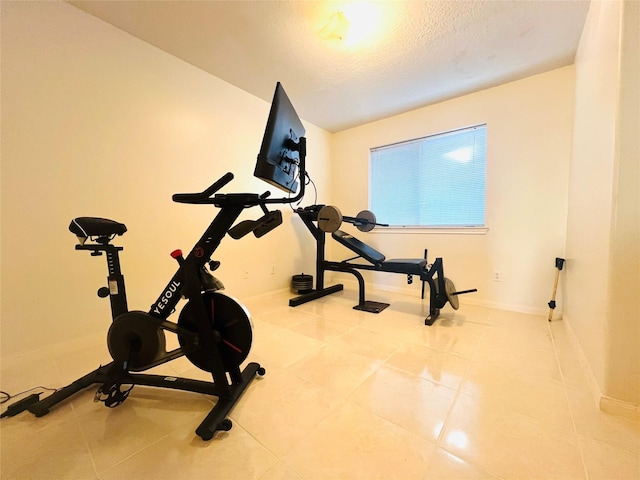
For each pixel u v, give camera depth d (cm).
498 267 293
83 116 196
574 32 204
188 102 255
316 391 144
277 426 119
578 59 221
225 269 298
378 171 391
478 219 311
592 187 161
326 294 349
